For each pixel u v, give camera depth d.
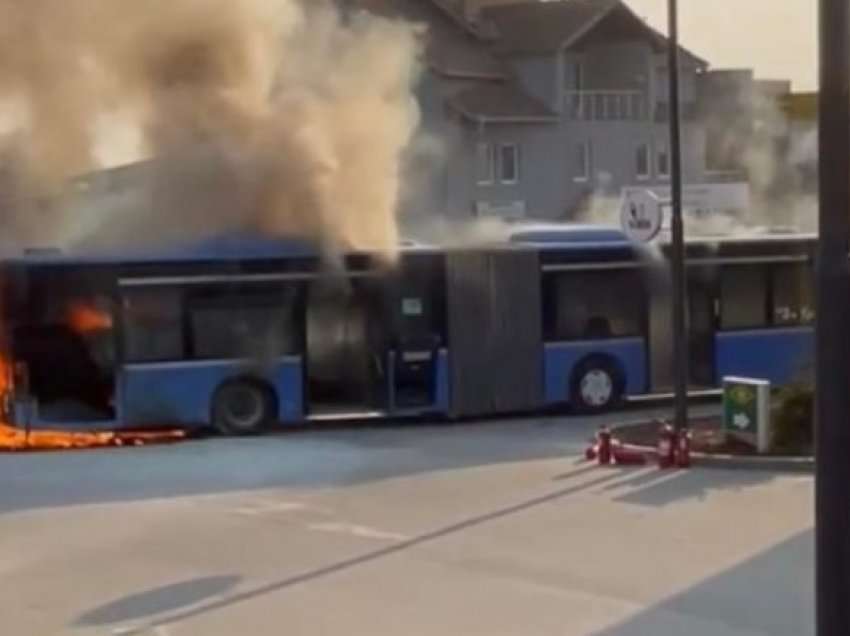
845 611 8.27
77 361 25.75
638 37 61.44
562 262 29.17
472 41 59.03
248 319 26.91
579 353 29.30
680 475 20.55
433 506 18.64
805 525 17.00
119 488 20.50
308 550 16.17
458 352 28.34
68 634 12.94
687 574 14.75
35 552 16.30
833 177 8.34
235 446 24.94
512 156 58.41
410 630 12.90
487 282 28.59
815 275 8.45
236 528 17.47
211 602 13.98
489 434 26.36
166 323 26.31
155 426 26.25
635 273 29.73
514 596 13.98
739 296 30.59
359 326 27.80
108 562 15.76
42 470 22.25
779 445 21.61
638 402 30.00
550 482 20.23
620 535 16.62
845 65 8.33
